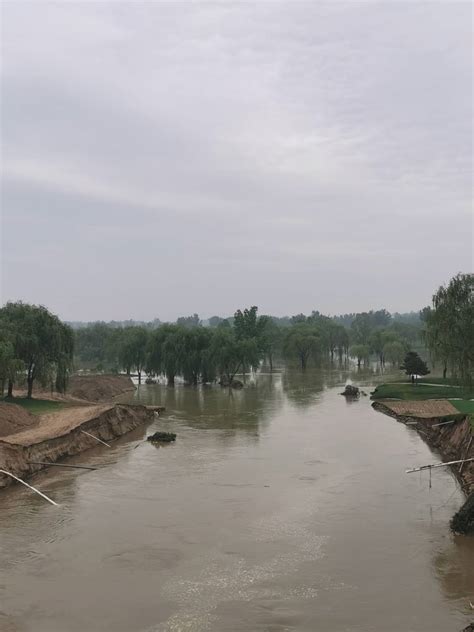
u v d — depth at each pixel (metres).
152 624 17.08
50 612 17.81
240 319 131.12
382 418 58.09
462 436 37.81
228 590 19.23
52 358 60.38
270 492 30.78
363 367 154.00
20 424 44.00
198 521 26.11
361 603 18.25
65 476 34.84
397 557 21.92
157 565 21.27
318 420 57.03
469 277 49.72
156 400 76.62
